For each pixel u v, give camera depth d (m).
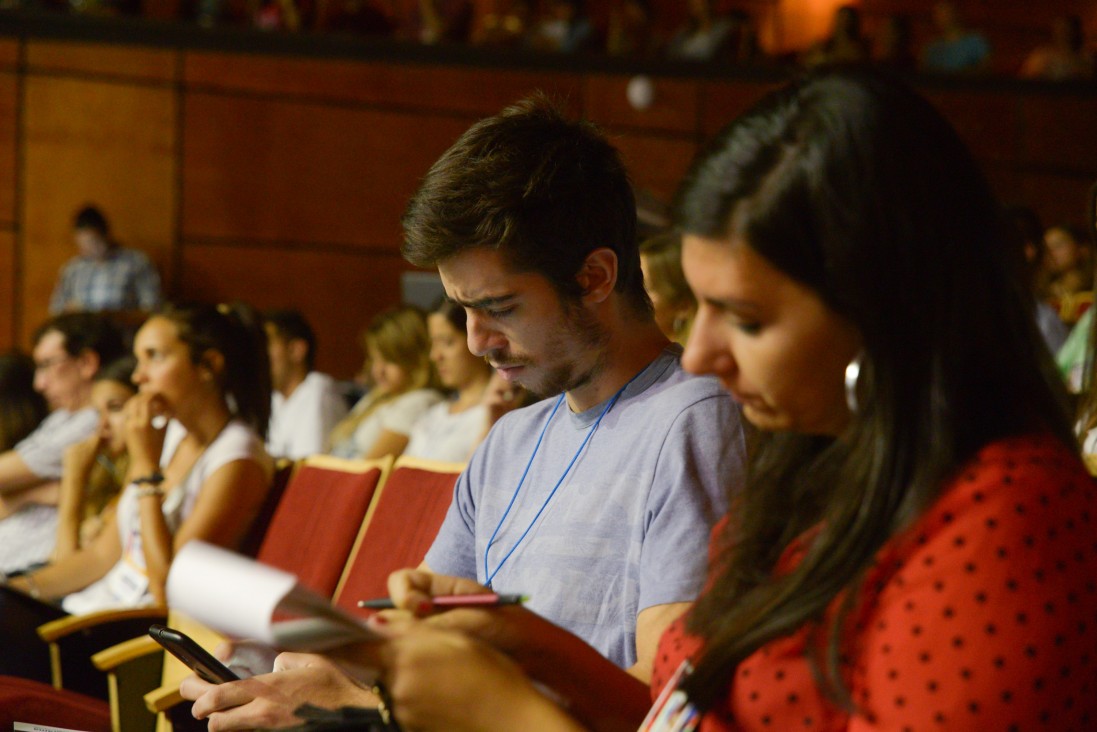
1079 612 0.78
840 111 0.83
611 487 1.50
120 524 3.08
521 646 1.06
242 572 0.86
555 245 1.48
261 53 6.87
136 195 6.85
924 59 7.73
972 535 0.80
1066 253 4.40
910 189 0.81
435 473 2.29
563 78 6.96
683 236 0.87
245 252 6.95
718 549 1.04
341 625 0.88
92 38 6.73
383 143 7.01
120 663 2.34
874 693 0.82
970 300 0.83
